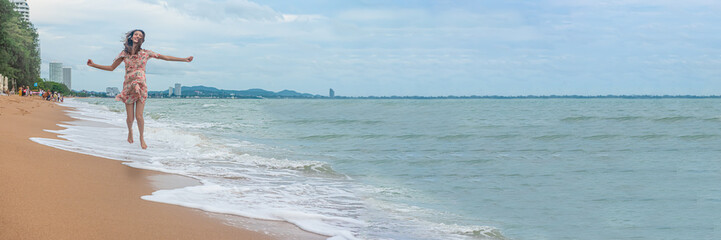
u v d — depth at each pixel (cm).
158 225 360
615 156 1058
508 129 1814
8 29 6300
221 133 1526
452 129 1816
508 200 608
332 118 2544
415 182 718
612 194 653
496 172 823
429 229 459
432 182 721
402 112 3178
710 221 520
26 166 518
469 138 1445
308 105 4000
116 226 341
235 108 4128
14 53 6494
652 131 1728
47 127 1155
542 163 937
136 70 860
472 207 564
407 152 1095
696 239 459
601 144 1317
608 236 466
